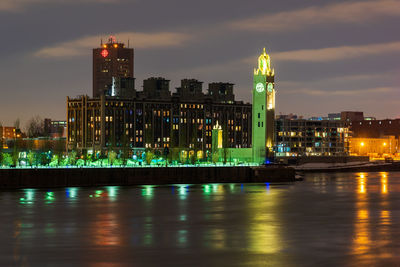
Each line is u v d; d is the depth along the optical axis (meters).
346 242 100.44
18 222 124.38
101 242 100.31
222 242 100.44
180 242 100.50
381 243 99.44
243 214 139.12
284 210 148.12
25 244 98.25
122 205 157.62
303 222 125.62
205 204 161.12
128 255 89.75
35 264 83.94
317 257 88.56
